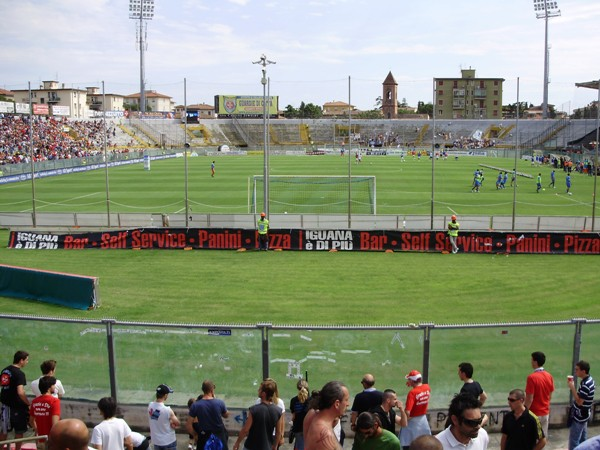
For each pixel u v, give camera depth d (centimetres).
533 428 860
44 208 4822
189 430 1019
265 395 950
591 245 3119
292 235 3253
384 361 1222
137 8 13325
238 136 14275
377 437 731
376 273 2705
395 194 5603
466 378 1033
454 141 13575
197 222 3719
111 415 931
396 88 17825
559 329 1242
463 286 2477
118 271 2767
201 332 1233
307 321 2009
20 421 1124
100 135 11788
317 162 9800
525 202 5144
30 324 1288
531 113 19212
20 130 9694
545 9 12419
